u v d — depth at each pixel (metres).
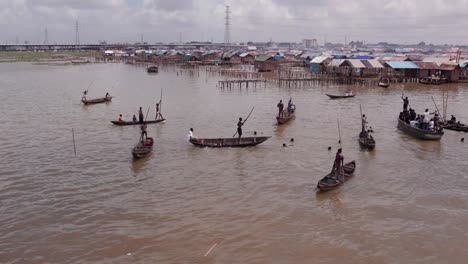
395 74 94.06
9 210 24.36
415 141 39.56
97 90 82.50
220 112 55.88
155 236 21.31
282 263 18.89
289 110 52.25
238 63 162.25
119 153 35.97
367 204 24.95
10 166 32.22
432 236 21.09
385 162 32.97
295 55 197.25
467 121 49.41
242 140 37.78
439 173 30.33
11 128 45.62
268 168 31.73
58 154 35.59
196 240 20.91
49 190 27.44
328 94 70.56
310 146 37.94
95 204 25.22
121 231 21.86
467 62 92.56
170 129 45.34
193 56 170.12
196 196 26.38
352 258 19.28
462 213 23.59
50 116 53.22
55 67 155.38
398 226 22.19
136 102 66.00
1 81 99.50
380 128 45.38
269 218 23.23
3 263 18.98
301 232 21.69
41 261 19.20
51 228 22.22
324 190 26.66
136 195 26.58
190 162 33.28
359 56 123.12
